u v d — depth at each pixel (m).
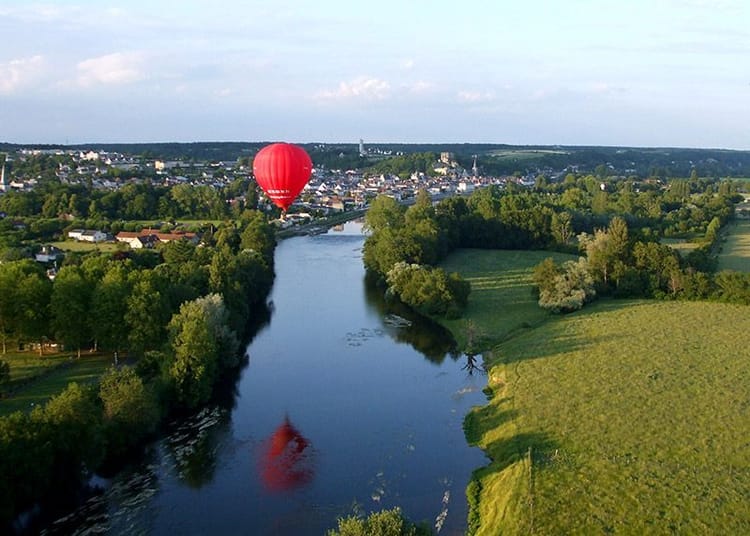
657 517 43.19
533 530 42.50
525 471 49.81
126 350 78.19
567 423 57.97
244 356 83.69
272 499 50.41
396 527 37.09
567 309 98.00
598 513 44.00
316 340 90.50
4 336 76.44
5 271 77.44
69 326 74.50
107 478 53.53
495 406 64.56
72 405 50.81
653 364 71.88
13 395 65.38
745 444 52.91
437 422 63.84
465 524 46.69
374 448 58.56
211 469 54.94
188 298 84.31
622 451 52.34
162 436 60.78
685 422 57.09
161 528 46.69
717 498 45.09
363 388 72.81
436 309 101.12
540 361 75.25
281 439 60.22
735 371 69.19
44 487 47.00
